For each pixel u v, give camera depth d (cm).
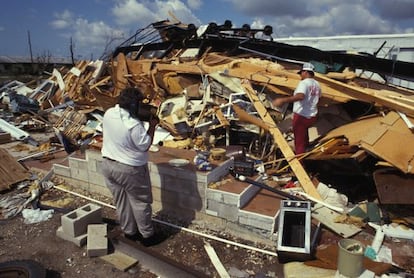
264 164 568
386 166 458
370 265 321
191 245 377
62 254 362
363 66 849
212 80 757
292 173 547
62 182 552
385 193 425
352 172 519
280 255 339
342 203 460
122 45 1271
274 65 773
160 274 330
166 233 401
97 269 337
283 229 361
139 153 342
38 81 1658
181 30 1099
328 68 827
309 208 366
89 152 500
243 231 389
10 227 418
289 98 522
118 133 332
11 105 1186
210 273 330
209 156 473
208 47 1032
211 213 408
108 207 468
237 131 671
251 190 425
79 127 859
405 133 465
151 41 1215
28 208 467
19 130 867
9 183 538
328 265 325
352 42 1140
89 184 516
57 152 711
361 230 405
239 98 699
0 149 619
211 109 704
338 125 605
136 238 389
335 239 384
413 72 808
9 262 326
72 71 1285
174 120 710
